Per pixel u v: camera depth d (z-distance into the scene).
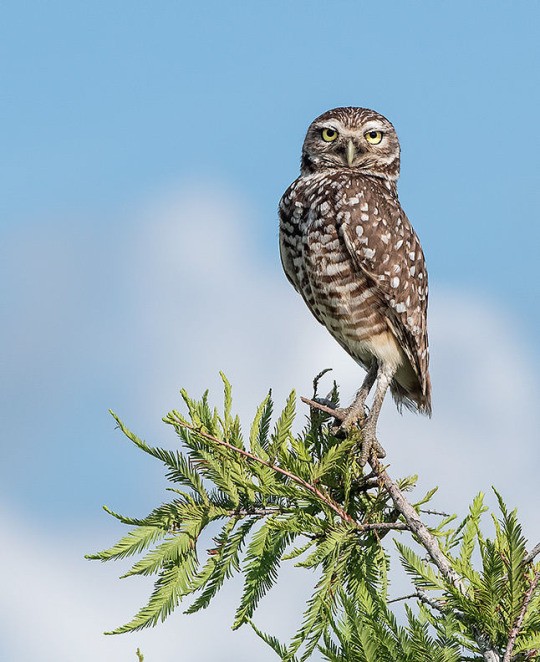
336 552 7.13
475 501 7.54
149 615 6.77
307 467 7.40
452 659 5.46
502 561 6.18
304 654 6.43
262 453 7.58
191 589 6.95
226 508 7.35
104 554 6.87
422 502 8.20
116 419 7.23
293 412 7.31
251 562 7.23
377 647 5.51
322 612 6.51
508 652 5.70
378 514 8.20
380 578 7.61
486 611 6.04
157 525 6.99
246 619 7.10
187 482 7.27
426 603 6.46
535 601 6.32
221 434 7.37
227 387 7.41
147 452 7.23
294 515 7.36
